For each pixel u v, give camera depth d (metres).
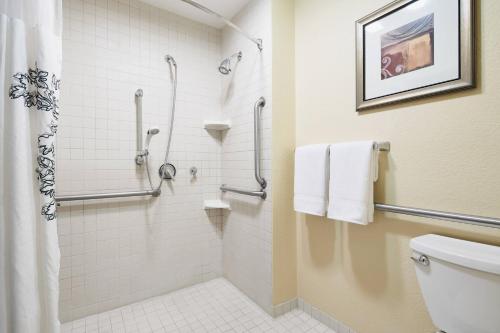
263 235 1.50
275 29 1.43
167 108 1.71
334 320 1.31
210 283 1.86
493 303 0.69
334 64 1.29
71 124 1.40
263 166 1.48
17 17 0.75
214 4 1.64
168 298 1.66
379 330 1.11
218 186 1.94
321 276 1.38
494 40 0.80
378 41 1.09
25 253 0.74
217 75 1.94
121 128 1.55
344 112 1.24
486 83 0.81
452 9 0.86
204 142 1.88
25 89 0.75
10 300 0.73
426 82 0.94
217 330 1.34
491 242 0.81
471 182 0.85
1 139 0.72
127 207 1.58
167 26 1.72
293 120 1.50
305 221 1.46
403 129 1.03
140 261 1.62
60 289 1.38
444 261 0.78
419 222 0.98
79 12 1.43
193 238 1.83
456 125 0.88
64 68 1.38
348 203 1.08
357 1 1.18
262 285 1.51
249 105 1.61
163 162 1.70
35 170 0.79
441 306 0.80
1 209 0.72
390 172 1.07
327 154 1.21
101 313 1.49
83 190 1.44
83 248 1.44
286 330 1.33
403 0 1.00
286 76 1.47
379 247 1.11
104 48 1.50
